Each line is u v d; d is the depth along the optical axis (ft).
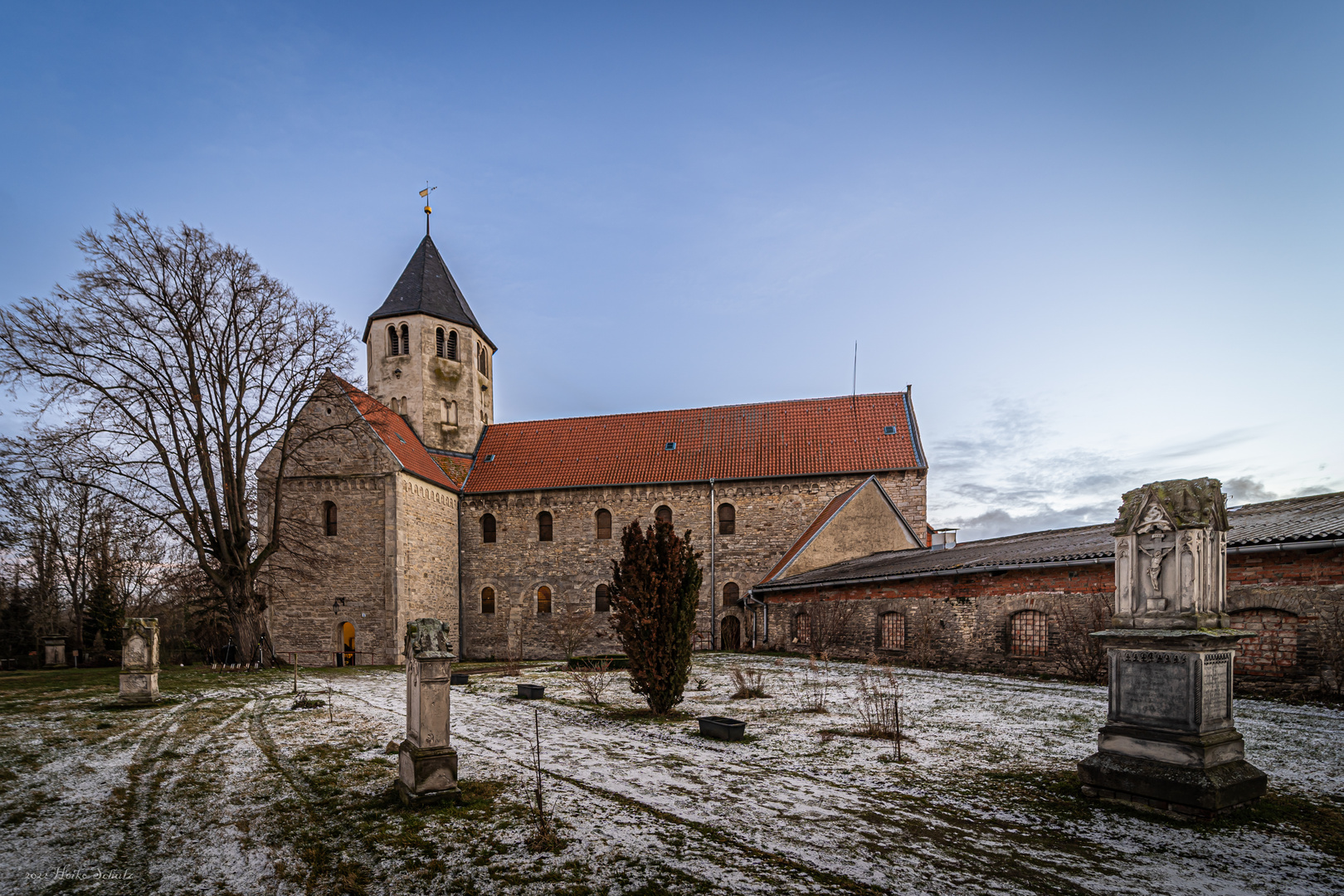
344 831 24.18
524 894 19.21
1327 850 21.44
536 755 32.32
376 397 135.44
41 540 107.86
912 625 73.82
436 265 142.51
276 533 89.20
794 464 123.65
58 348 76.84
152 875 20.86
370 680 70.95
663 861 21.21
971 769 31.12
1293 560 45.19
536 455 138.10
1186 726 24.70
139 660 52.75
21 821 25.66
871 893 19.01
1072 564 57.57
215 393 86.99
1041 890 19.04
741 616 120.57
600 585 125.29
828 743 36.99
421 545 116.78
